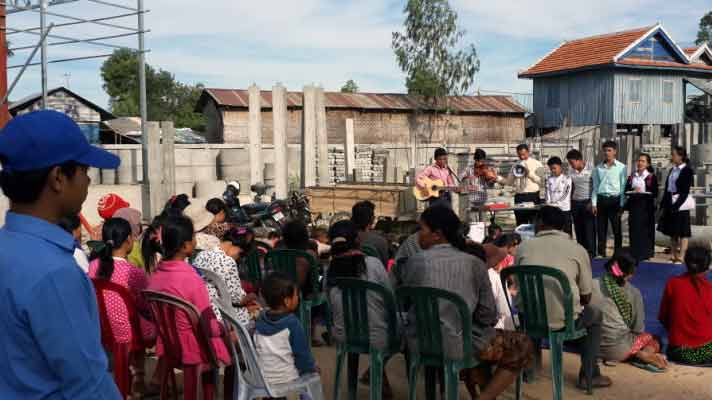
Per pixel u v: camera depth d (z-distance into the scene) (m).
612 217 10.42
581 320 4.89
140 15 14.30
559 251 4.86
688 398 4.87
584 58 32.91
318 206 13.25
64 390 1.60
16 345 1.60
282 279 3.97
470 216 10.72
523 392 5.02
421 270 4.23
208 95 29.28
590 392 4.97
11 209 1.74
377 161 20.69
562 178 10.42
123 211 6.15
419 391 5.14
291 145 20.48
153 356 6.05
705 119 32.31
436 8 33.62
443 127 32.19
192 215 7.21
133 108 47.81
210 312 4.15
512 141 33.44
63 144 1.71
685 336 5.62
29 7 12.51
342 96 31.23
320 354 6.03
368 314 4.41
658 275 9.15
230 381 4.54
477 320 4.21
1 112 12.45
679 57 32.72
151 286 4.18
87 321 1.64
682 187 9.88
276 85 15.73
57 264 1.62
